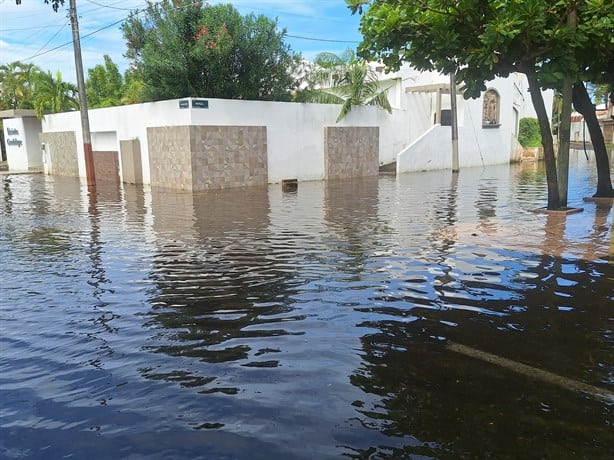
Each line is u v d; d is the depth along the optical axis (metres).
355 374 4.22
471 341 4.86
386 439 3.29
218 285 6.96
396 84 28.91
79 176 29.53
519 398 3.78
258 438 3.33
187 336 5.15
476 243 9.23
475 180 22.73
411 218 12.42
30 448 3.30
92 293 6.73
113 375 4.31
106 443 3.33
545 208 12.99
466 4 9.91
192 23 22.50
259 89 24.52
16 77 41.62
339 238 10.07
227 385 4.08
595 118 14.66
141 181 24.00
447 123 31.09
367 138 26.78
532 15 9.41
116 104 36.25
